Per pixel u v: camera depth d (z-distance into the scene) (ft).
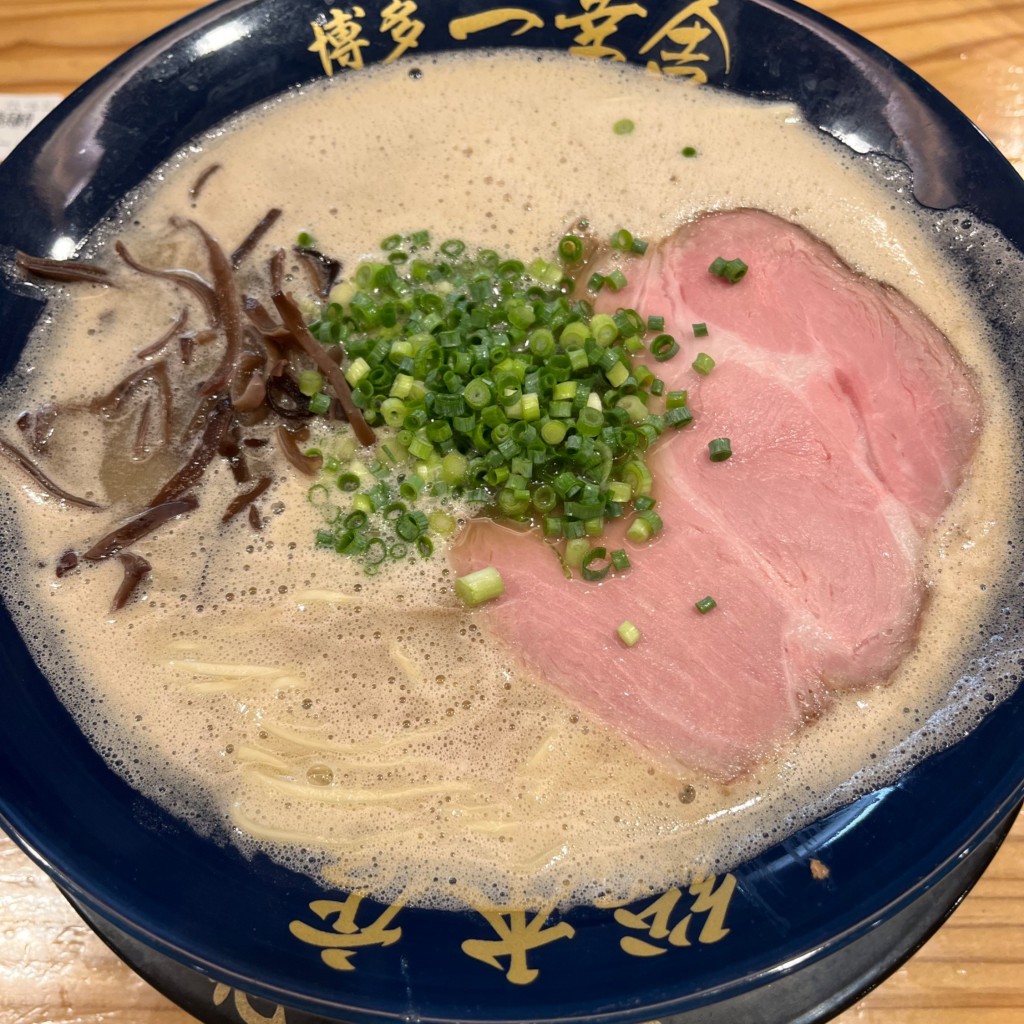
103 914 0.63
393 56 0.93
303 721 0.73
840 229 0.88
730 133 0.91
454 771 0.71
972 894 0.71
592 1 0.90
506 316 0.82
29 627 0.74
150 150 0.87
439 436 0.78
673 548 0.78
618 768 0.71
